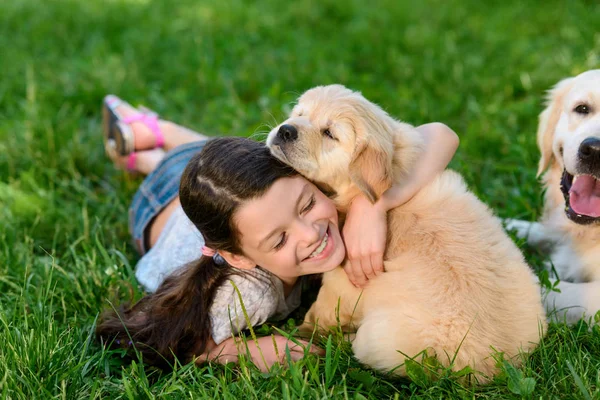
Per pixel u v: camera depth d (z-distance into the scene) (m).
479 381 2.48
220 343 2.83
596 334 2.78
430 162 2.84
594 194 3.26
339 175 2.63
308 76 6.11
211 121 5.23
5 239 3.73
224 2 8.78
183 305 2.81
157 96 5.66
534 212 3.89
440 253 2.60
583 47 6.62
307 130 2.56
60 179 4.50
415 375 2.44
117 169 4.52
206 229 2.64
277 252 2.61
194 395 2.47
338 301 2.71
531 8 8.31
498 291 2.56
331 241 2.68
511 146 4.64
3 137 4.85
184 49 6.94
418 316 2.48
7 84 5.86
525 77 5.84
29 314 2.99
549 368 2.56
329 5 8.54
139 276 3.33
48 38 7.23
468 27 7.64
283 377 2.52
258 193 2.51
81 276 3.34
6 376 2.45
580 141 3.22
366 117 2.58
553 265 3.50
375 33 7.35
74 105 5.58
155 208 3.56
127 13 8.23
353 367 2.66
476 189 4.05
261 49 6.99
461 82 5.94
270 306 2.87
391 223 2.74
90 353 2.88
